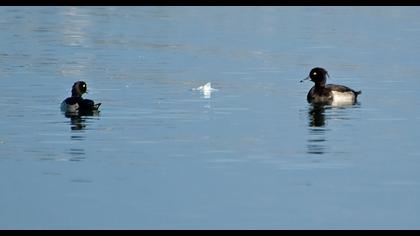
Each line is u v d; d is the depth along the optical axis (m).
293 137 30.00
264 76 44.16
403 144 29.09
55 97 37.38
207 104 36.09
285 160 26.78
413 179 24.80
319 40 59.09
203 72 45.16
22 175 25.00
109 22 69.50
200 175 25.08
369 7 81.31
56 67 46.38
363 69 46.94
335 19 72.44
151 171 25.47
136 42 57.41
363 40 59.41
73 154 27.42
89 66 46.91
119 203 22.53
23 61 48.50
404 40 59.59
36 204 22.45
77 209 22.12
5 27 65.62
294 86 41.28
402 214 21.91
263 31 64.19
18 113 33.78
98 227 20.92
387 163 26.56
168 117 33.25
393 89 40.66
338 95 37.19
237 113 34.28
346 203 22.69
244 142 29.12
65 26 66.56
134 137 29.75
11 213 21.81
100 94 38.28
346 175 25.19
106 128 31.14
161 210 22.05
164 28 65.56
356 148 28.42
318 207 22.34
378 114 34.38
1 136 29.81
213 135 30.17
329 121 32.88
